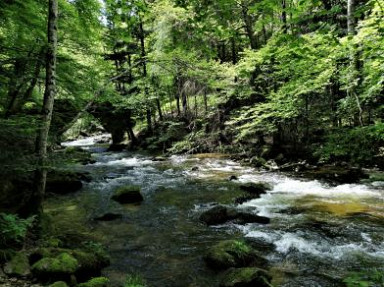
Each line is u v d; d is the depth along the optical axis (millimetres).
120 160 22234
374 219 8797
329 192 11633
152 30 23266
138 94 24172
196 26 5242
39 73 9969
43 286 5215
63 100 11953
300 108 15430
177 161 20469
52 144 8664
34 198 7895
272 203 10727
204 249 7410
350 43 6227
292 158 17203
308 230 8273
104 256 6812
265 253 7094
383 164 13000
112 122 27188
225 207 9523
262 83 20047
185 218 9602
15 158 6875
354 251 7012
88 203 11320
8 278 5348
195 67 12305
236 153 20953
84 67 10727
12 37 9656
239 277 5652
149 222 9320
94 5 10195
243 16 11711
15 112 10055
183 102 25500
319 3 3891
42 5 9859
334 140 8672
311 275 6082
